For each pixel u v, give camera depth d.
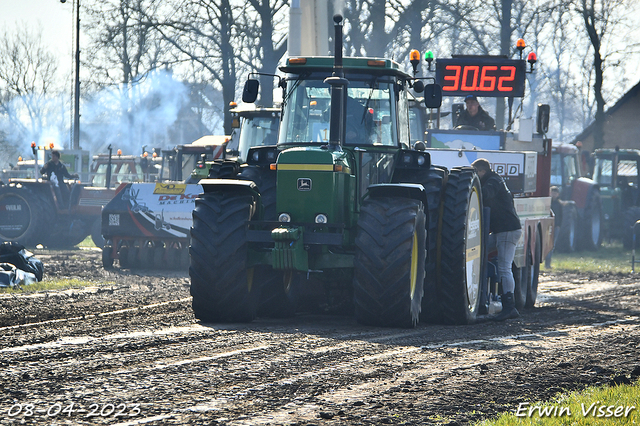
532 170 39.47
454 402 15.79
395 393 16.39
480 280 30.50
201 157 57.50
